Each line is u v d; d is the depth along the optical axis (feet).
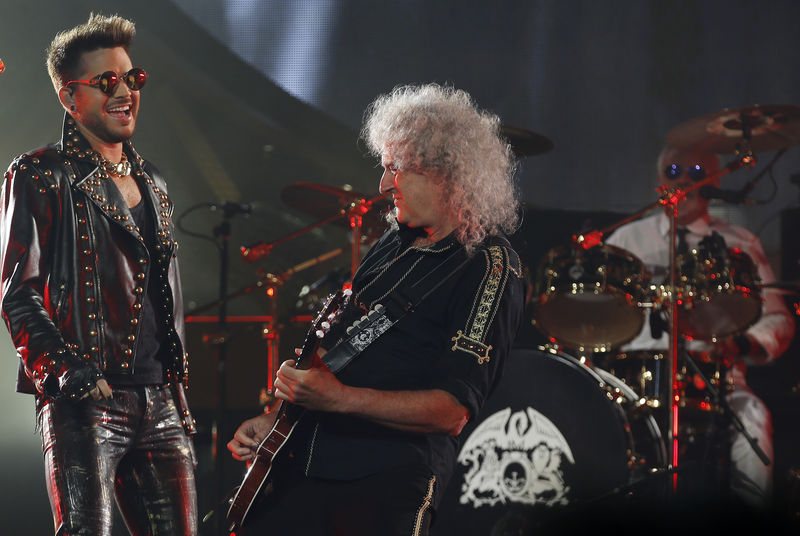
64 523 25.71
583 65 99.35
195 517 28.96
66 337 26.94
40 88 89.15
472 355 20.49
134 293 28.14
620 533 44.75
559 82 99.76
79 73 28.37
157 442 28.63
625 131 99.09
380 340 21.62
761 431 54.13
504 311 21.07
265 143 113.09
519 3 99.60
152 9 92.84
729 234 60.23
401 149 21.86
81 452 26.27
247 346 76.59
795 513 50.14
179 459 29.01
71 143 28.32
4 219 26.78
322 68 99.19
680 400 51.39
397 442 21.15
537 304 50.65
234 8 97.66
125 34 29.12
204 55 98.07
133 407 27.94
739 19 96.99
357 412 20.25
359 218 57.47
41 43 87.97
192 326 76.13
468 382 20.34
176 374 29.27
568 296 50.80
